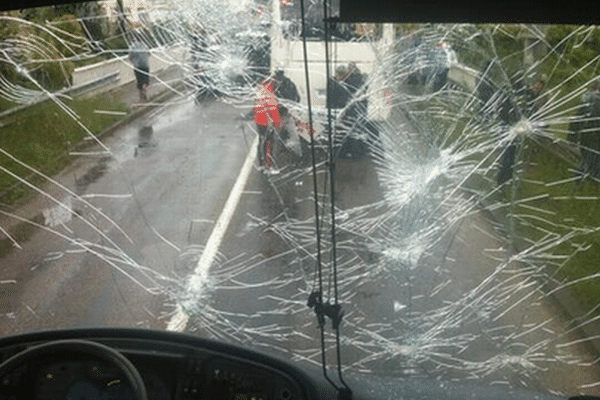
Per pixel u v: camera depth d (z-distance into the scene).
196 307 4.89
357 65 9.53
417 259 6.06
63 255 6.06
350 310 4.92
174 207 7.77
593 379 3.97
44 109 11.99
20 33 12.88
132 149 11.14
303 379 1.87
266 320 4.68
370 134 9.77
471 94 11.10
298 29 9.07
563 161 8.86
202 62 15.96
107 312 4.81
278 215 7.43
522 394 2.00
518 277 5.67
